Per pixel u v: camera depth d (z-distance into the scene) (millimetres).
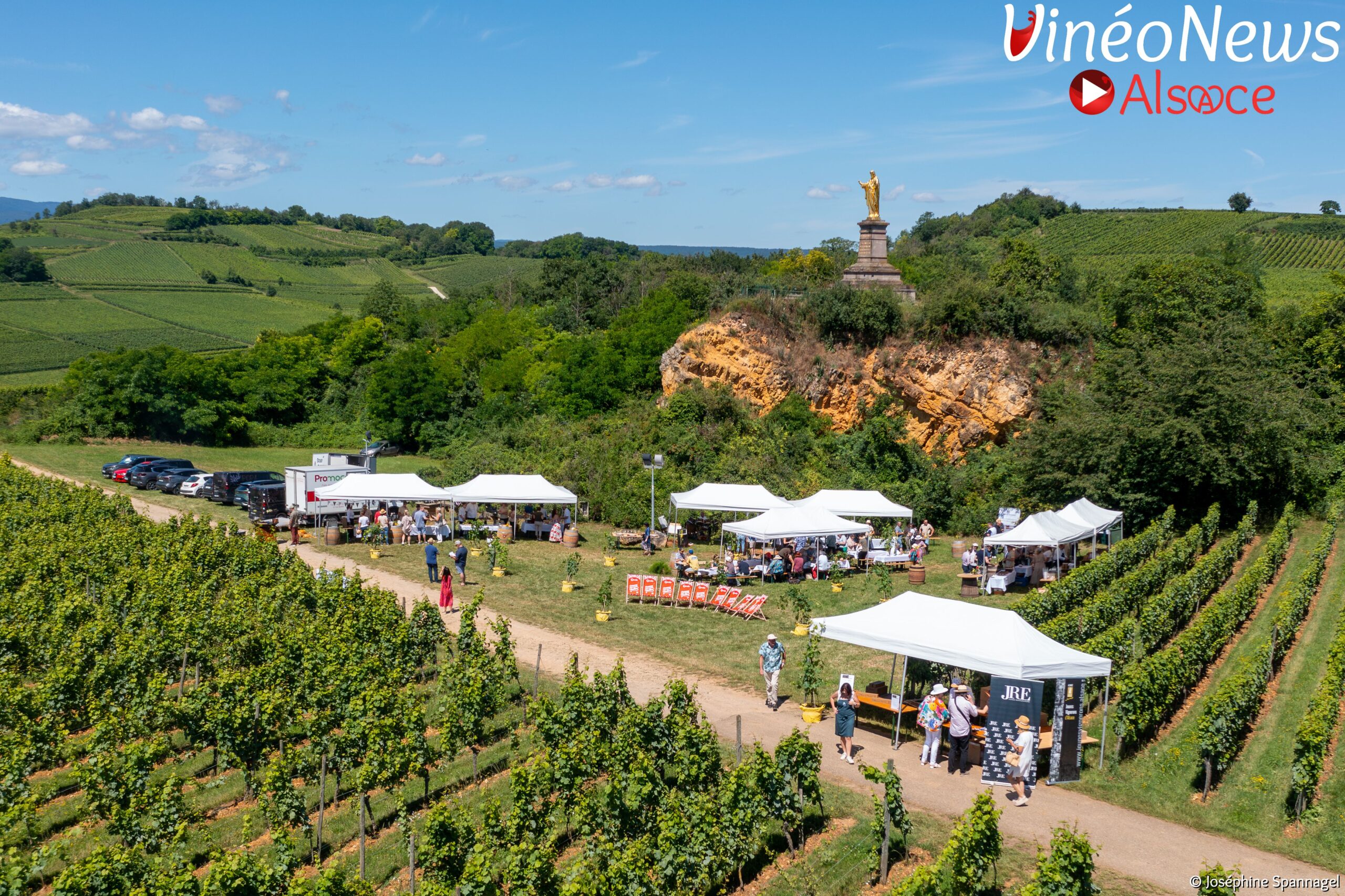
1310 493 37938
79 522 31969
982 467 46344
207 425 67188
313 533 38062
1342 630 21469
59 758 17219
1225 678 20891
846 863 13391
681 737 14984
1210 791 15852
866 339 50656
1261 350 38438
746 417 49250
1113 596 23766
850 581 31703
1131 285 51719
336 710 18078
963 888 11695
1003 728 16031
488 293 110125
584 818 13242
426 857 12414
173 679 21438
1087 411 39969
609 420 52562
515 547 36688
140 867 11750
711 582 30875
